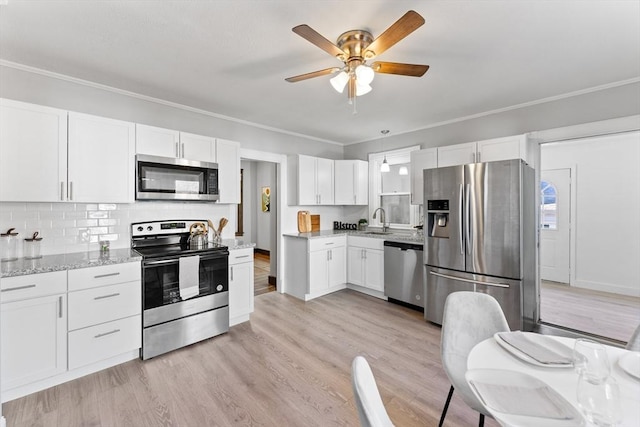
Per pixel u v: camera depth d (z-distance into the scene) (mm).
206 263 2807
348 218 5254
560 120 3010
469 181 2838
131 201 2648
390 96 3041
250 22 1846
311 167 4383
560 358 1146
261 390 2031
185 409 1835
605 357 849
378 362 2400
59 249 2494
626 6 1682
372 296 4137
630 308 3662
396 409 1857
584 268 4559
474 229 2814
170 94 2977
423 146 4199
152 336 2449
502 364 1129
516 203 2594
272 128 4215
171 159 2846
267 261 6734
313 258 3994
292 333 2938
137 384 2084
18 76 2354
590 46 2109
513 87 2820
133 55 2234
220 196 3256
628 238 4199
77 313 2113
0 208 2246
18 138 2113
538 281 3264
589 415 790
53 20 1812
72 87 2604
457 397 1977
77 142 2363
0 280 1828
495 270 2707
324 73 2025
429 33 1953
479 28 1898
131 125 2652
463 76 2584
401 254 3674
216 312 2859
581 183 4582
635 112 2619
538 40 2035
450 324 1634
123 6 1692
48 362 1998
